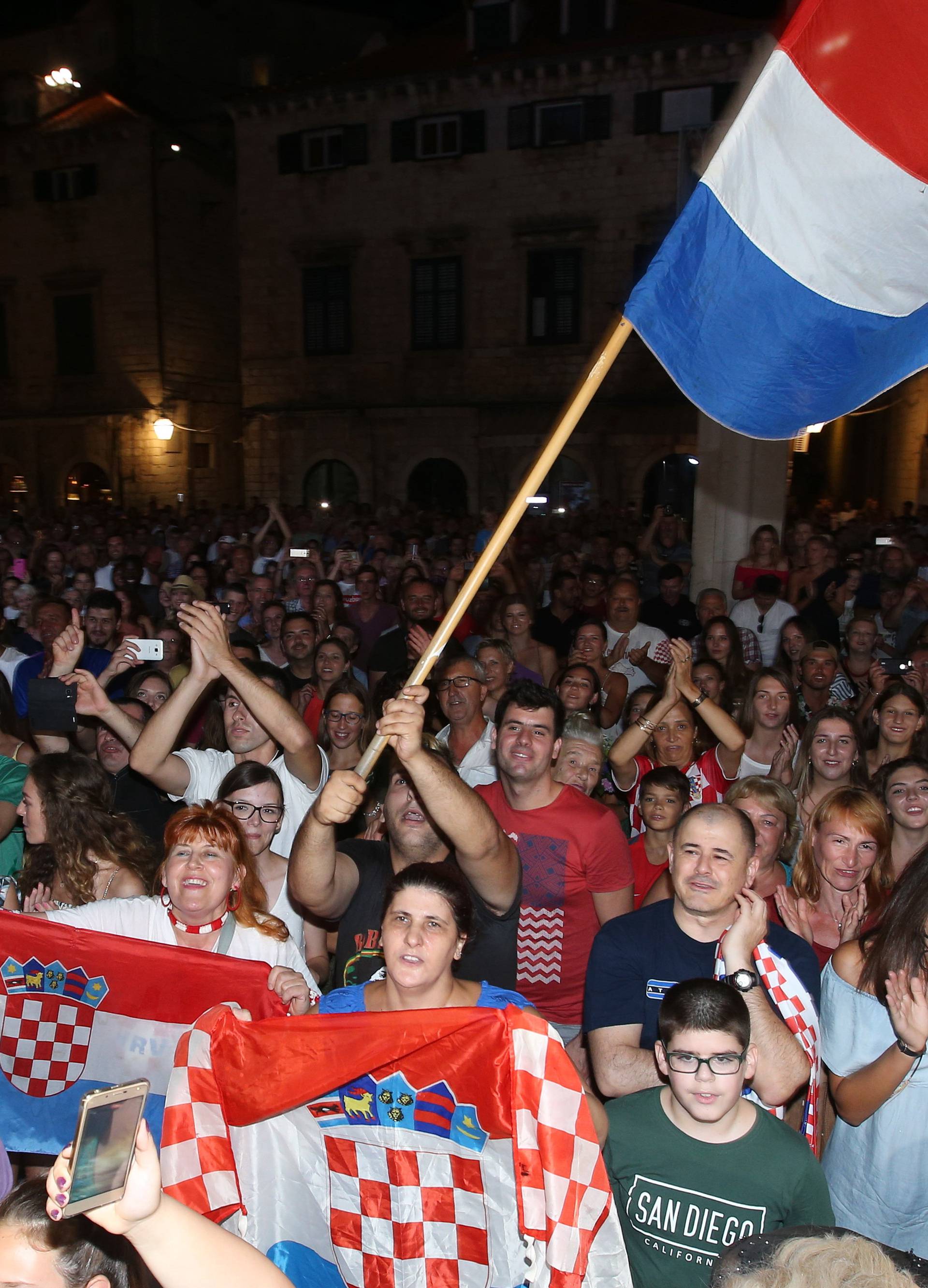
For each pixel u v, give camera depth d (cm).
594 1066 311
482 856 306
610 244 2278
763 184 296
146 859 378
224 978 299
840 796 377
